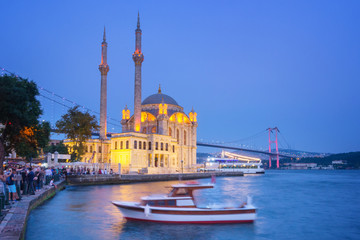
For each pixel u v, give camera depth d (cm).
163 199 2605
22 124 4288
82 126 7938
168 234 2319
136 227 2473
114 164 8156
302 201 4462
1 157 4081
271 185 7650
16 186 2678
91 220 2688
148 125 11331
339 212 3547
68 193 4712
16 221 1809
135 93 9869
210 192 5653
